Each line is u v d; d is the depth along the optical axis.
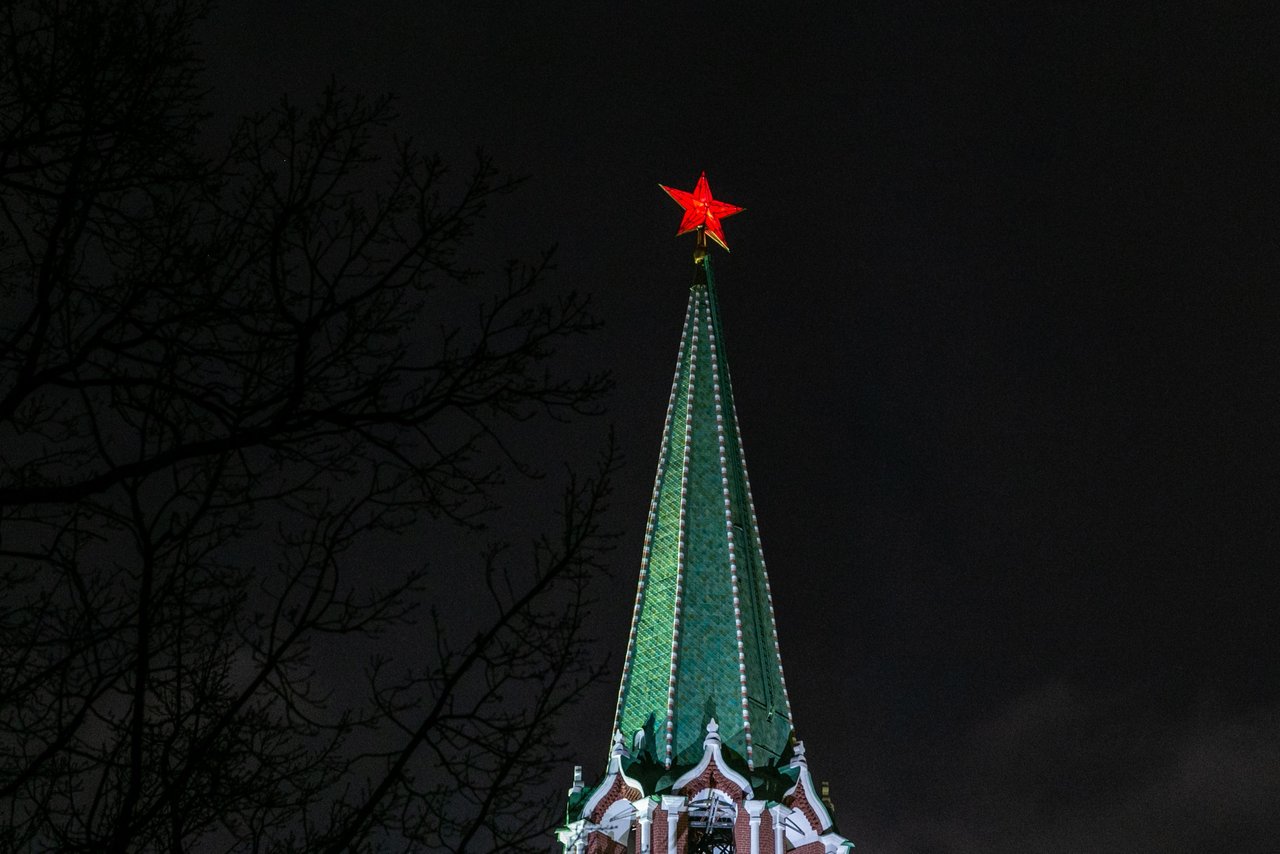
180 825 25.70
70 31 25.70
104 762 26.27
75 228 25.08
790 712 80.69
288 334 25.67
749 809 74.69
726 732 77.56
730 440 87.62
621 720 79.19
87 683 26.08
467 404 26.58
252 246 26.34
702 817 75.38
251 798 27.16
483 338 26.72
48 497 23.58
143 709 25.36
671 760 75.81
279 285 25.78
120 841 24.75
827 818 76.62
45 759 25.03
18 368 25.17
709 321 91.12
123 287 25.80
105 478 23.98
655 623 81.31
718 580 82.25
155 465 24.39
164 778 26.52
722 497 84.88
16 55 25.42
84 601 25.55
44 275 24.48
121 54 25.92
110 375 25.20
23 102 25.34
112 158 25.83
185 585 26.89
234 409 25.38
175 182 26.19
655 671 79.69
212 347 25.84
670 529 84.00
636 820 75.06
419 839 27.27
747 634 80.62
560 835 75.94
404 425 26.11
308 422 25.45
